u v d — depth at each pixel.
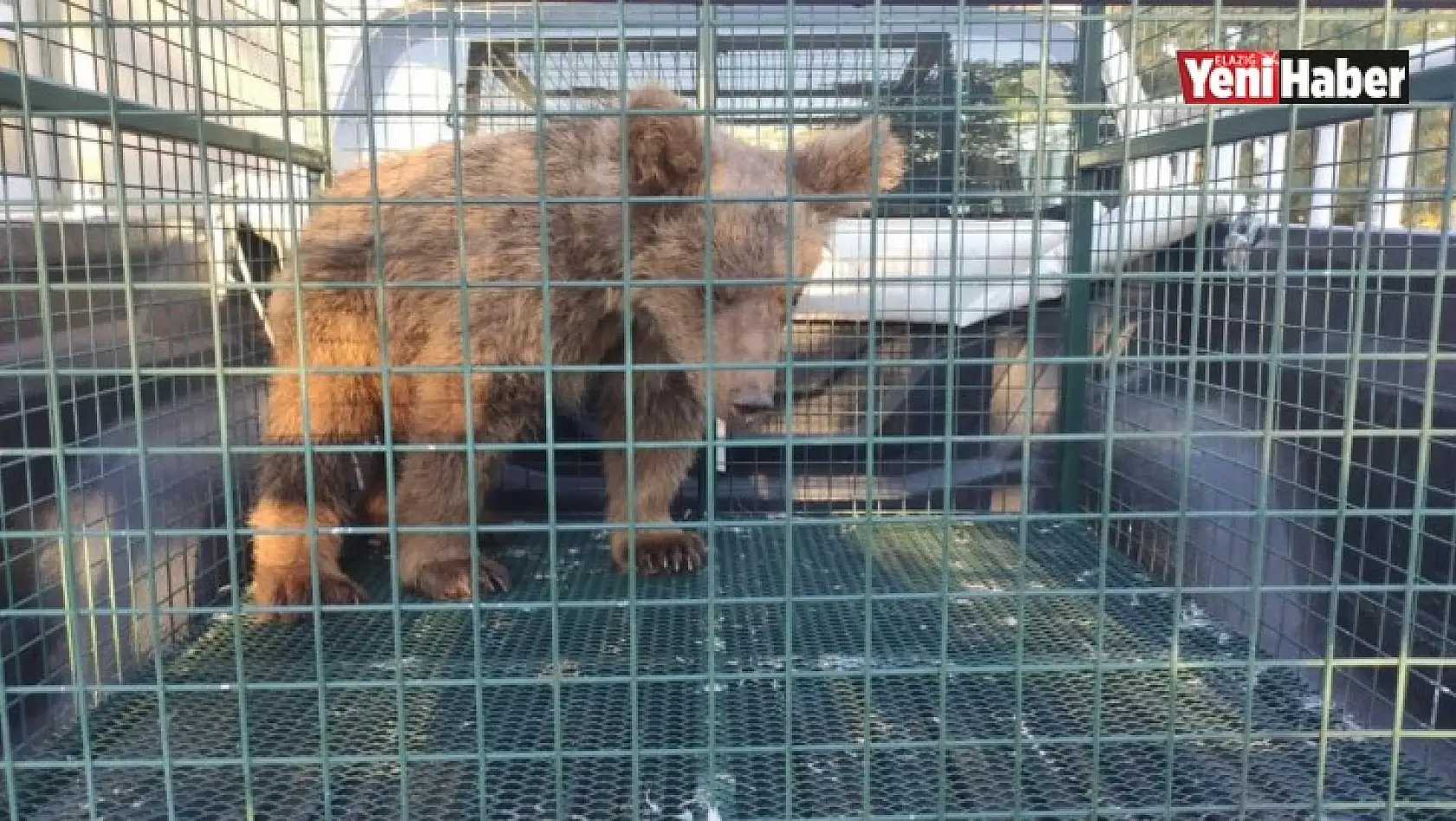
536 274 3.40
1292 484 3.25
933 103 4.43
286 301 3.61
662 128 2.96
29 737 2.65
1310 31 3.62
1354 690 2.96
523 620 3.37
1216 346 3.86
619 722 2.63
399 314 3.56
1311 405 3.36
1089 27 4.34
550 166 3.42
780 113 3.65
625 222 1.88
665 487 3.95
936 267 4.23
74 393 2.67
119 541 3.32
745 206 3.22
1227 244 3.90
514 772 2.40
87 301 3.10
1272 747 2.57
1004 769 2.43
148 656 3.18
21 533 1.92
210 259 1.84
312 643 3.21
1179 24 3.84
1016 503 4.62
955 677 2.92
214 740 2.58
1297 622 3.31
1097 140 4.46
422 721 2.65
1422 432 1.96
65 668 3.04
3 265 2.93
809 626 3.28
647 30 4.34
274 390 3.63
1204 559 3.75
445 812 2.23
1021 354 4.55
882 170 3.28
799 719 2.65
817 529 4.37
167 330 3.67
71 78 3.36
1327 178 3.63
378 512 4.23
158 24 1.77
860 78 4.47
